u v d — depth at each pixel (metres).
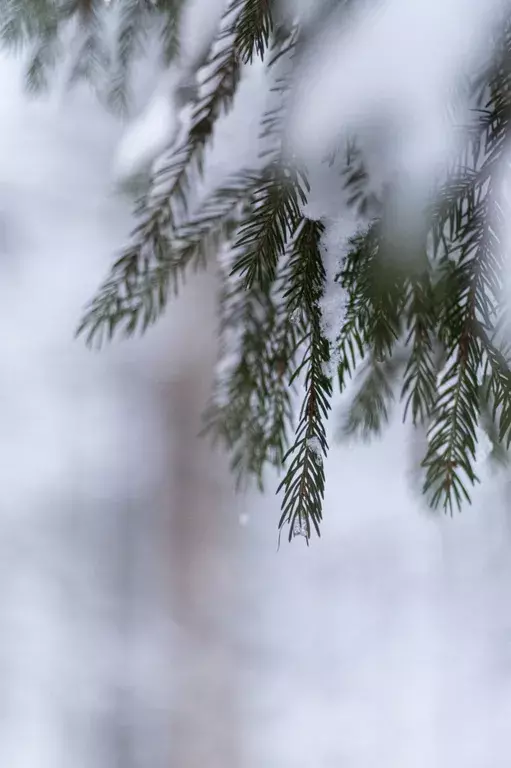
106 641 4.51
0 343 4.82
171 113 1.51
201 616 4.59
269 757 4.24
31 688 4.33
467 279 1.02
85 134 4.55
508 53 1.03
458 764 4.12
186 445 4.83
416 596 4.27
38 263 4.86
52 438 4.81
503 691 4.20
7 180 4.62
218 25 1.41
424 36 1.05
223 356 1.43
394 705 4.27
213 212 1.27
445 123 1.05
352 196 1.09
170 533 4.74
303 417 1.00
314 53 1.13
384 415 1.52
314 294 1.05
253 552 4.61
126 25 1.62
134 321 1.28
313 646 4.39
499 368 0.98
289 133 1.11
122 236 4.85
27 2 1.60
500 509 2.52
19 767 4.21
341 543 4.29
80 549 4.69
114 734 4.33
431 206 1.04
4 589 4.54
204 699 4.41
